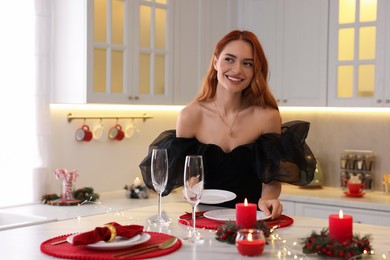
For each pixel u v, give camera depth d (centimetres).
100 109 385
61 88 355
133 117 406
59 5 353
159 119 427
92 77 343
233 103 233
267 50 434
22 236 175
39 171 346
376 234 180
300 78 419
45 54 348
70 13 347
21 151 346
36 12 345
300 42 418
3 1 339
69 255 149
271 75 433
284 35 425
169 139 239
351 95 398
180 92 402
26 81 347
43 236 175
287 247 161
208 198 204
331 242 151
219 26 434
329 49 405
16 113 344
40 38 346
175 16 396
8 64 341
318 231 183
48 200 341
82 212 315
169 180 230
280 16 427
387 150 419
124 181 405
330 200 382
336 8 400
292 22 421
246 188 229
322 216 386
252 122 233
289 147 221
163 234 174
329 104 405
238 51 216
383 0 381
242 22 447
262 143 223
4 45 340
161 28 388
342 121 438
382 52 383
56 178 359
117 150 399
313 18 411
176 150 231
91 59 343
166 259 148
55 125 362
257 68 222
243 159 227
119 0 359
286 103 426
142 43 374
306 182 225
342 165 431
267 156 219
